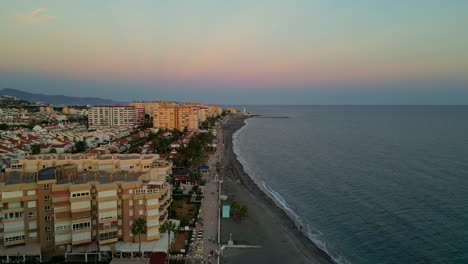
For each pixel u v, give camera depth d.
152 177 84.94
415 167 160.38
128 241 66.94
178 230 78.69
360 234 84.69
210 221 88.69
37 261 62.78
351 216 96.88
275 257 71.69
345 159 185.50
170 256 67.50
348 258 72.81
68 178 67.00
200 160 155.38
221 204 103.25
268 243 78.00
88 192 64.25
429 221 91.75
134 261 61.97
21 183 64.38
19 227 63.66
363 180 136.88
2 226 63.34
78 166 83.62
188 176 126.38
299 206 106.12
